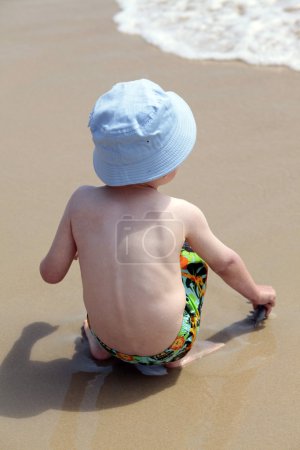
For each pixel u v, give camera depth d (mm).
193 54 5441
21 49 5633
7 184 4137
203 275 2883
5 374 2891
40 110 4863
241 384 2771
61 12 6227
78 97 4969
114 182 2521
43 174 4215
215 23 5832
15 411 2707
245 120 4586
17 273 3451
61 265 2795
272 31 5598
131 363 2924
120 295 2604
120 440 2562
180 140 2518
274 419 2598
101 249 2604
